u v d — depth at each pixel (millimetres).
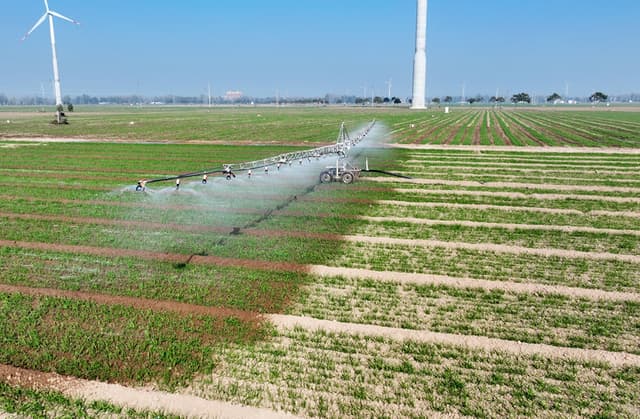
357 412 6980
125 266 12102
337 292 10734
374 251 13312
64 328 9195
